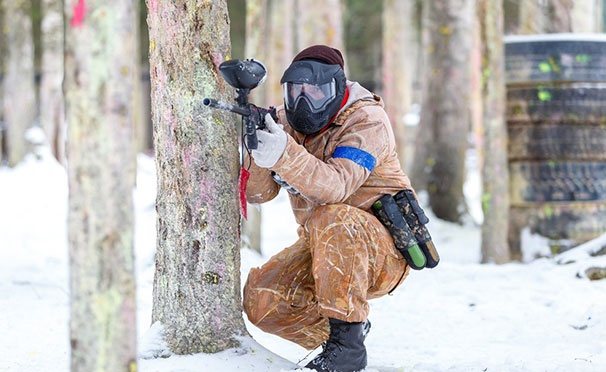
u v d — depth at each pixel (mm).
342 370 5570
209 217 5785
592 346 7195
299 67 5520
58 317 8453
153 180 21938
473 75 24016
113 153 3795
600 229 13656
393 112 25672
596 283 10430
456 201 20359
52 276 11492
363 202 5797
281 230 19328
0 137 27125
